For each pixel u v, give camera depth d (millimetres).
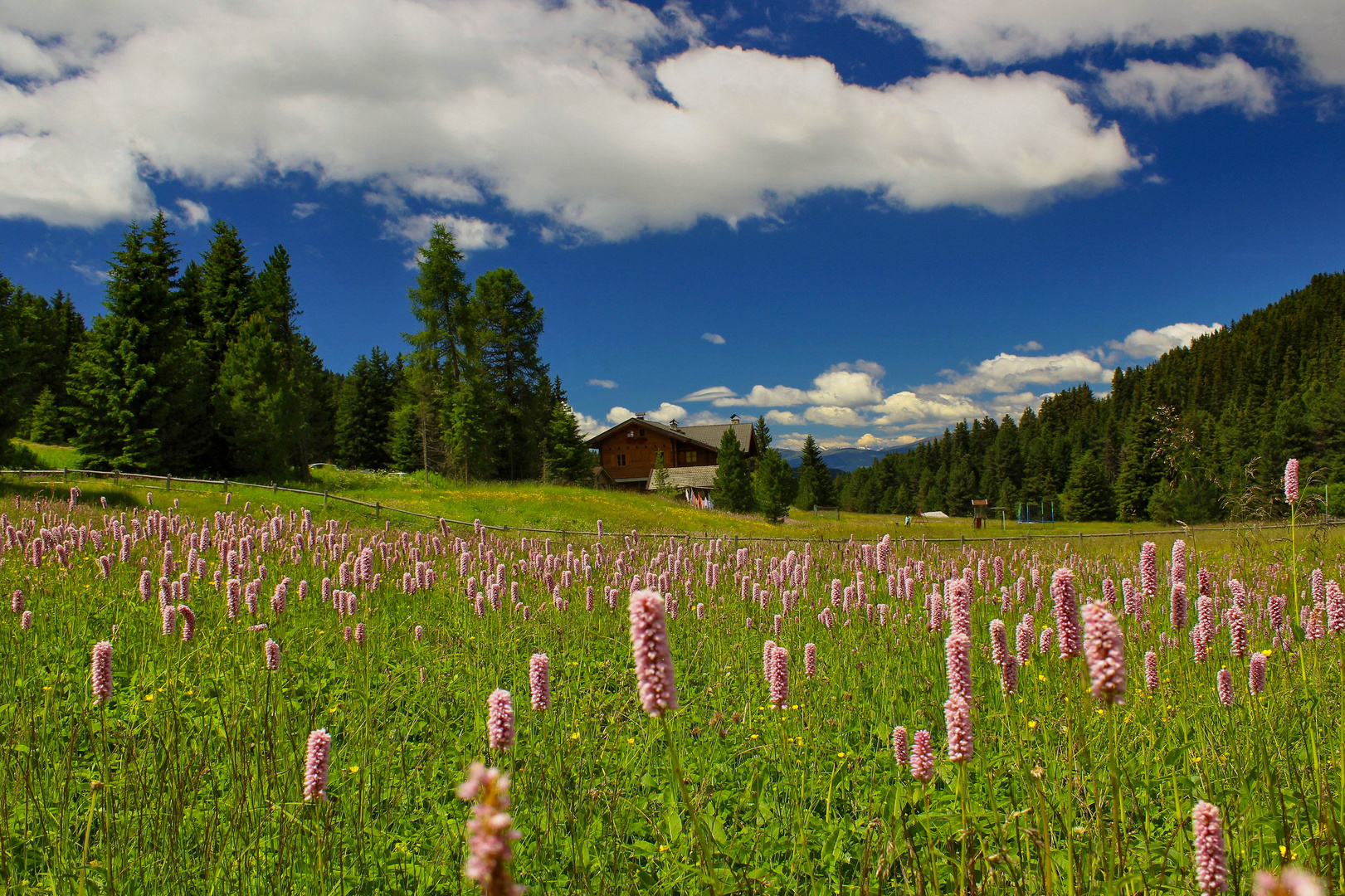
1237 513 15414
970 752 2643
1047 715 4504
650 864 3574
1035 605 8500
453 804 4031
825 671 6090
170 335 37844
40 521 14172
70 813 3740
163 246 38406
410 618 8133
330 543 11523
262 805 3660
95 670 3736
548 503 34938
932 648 6203
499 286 62281
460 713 5453
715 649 7172
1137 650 5680
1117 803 2393
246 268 51125
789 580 9227
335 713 5047
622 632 7848
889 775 4270
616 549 13797
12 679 5328
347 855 3467
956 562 11734
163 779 3715
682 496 69062
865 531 38031
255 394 43094
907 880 2949
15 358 33281
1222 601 7016
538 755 4367
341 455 81375
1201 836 2041
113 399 35812
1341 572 9000
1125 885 2723
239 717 4664
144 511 16562
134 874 3236
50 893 3111
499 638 7230
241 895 3035
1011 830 3309
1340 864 2652
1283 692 4383
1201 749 3838
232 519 13320
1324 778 3094
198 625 6781
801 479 88312
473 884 3250
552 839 3600
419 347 57562
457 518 29969
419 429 66188
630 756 4605
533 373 63344
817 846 3652
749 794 3982
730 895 3141
